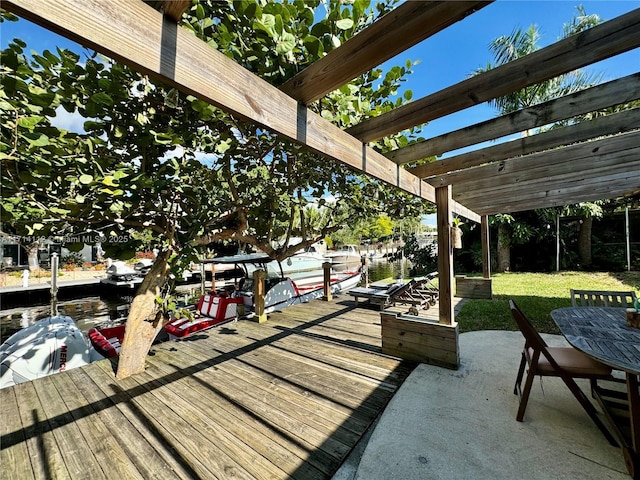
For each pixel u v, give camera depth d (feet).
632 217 34.86
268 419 7.46
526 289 24.85
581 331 7.29
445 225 10.88
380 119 6.97
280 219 16.11
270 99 4.38
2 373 11.13
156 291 10.91
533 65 5.42
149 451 6.36
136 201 8.78
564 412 7.57
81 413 7.82
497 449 6.29
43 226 8.92
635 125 7.74
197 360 11.27
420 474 5.67
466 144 8.28
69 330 13.60
